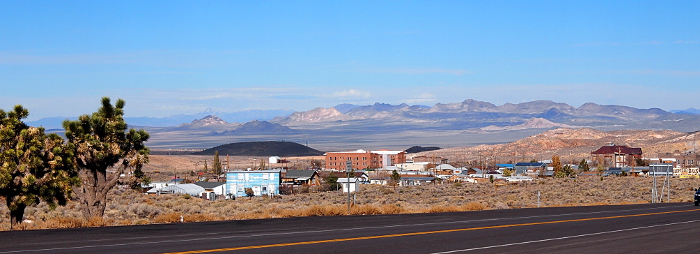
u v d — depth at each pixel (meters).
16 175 31.05
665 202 52.88
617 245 19.20
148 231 23.92
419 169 178.88
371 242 19.98
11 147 31.25
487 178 135.88
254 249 18.33
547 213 34.22
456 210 40.91
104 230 24.48
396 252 17.81
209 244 19.48
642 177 117.69
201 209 48.81
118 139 34.03
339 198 73.25
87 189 32.91
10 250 17.98
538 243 19.67
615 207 41.50
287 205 54.34
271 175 97.69
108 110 34.06
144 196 65.75
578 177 132.25
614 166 183.50
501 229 24.08
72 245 19.20
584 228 24.48
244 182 98.38
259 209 48.28
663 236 21.58
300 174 114.19
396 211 38.66
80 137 32.81
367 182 130.25
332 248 18.61
